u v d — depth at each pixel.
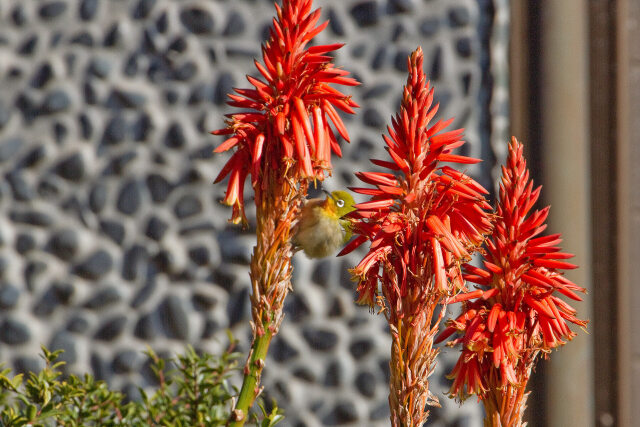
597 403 3.38
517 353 1.98
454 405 3.45
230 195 2.03
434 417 3.44
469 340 1.98
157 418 2.41
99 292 3.50
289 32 2.03
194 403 2.39
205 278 3.53
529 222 2.01
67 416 2.35
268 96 2.03
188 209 3.54
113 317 3.50
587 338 3.34
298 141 2.00
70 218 3.53
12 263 3.49
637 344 3.41
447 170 2.01
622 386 3.35
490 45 3.54
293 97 2.03
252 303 2.04
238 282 3.51
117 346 3.48
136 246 3.53
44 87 3.54
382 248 1.98
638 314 3.43
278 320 2.04
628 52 3.43
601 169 3.44
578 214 3.35
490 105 3.53
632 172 3.44
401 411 1.99
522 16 3.48
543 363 3.32
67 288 3.50
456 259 1.97
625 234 3.40
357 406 3.54
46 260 3.51
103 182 3.54
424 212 1.98
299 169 2.01
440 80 3.54
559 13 3.37
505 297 2.00
